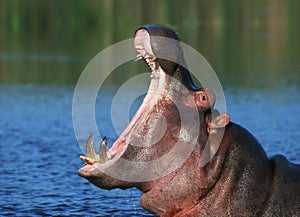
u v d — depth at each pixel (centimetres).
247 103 9188
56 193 5312
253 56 14125
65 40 16375
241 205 3422
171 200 3412
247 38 16988
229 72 12069
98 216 4753
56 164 6238
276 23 19700
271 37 17262
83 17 19512
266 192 3462
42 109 8975
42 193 5312
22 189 5425
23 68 12625
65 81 11238
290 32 18100
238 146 3444
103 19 18738
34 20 19625
